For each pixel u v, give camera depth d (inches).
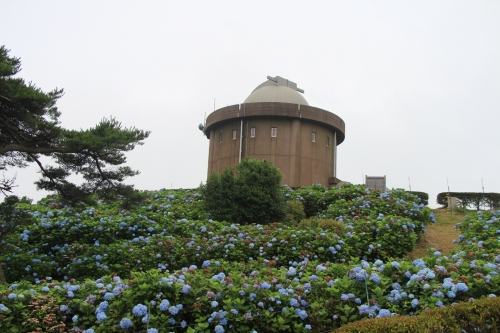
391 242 570.3
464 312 238.7
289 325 293.1
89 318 285.4
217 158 1378.0
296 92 1475.1
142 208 723.4
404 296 289.3
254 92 1475.1
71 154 521.3
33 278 465.7
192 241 518.9
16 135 514.0
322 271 354.9
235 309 287.6
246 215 725.3
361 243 557.6
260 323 291.1
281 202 765.3
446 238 706.8
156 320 277.3
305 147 1316.4
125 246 507.8
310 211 846.5
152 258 487.8
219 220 721.6
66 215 638.5
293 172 1280.8
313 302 304.7
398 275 313.6
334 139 1411.2
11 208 479.8
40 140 513.0
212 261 420.8
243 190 741.3
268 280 332.8
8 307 282.7
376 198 764.6
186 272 341.7
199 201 808.9
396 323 231.6
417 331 224.7
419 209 699.4
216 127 1413.6
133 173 544.4
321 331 290.8
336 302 301.0
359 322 242.8
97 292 302.0
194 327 282.0
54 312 289.0
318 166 1328.7
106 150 492.7
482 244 470.0
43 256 504.7
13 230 482.6
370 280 306.2
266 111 1296.8
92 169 532.1
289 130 1312.7
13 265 470.9
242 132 1325.0
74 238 581.6
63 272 483.8
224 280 318.3
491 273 301.0
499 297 250.4
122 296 290.2
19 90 470.3
